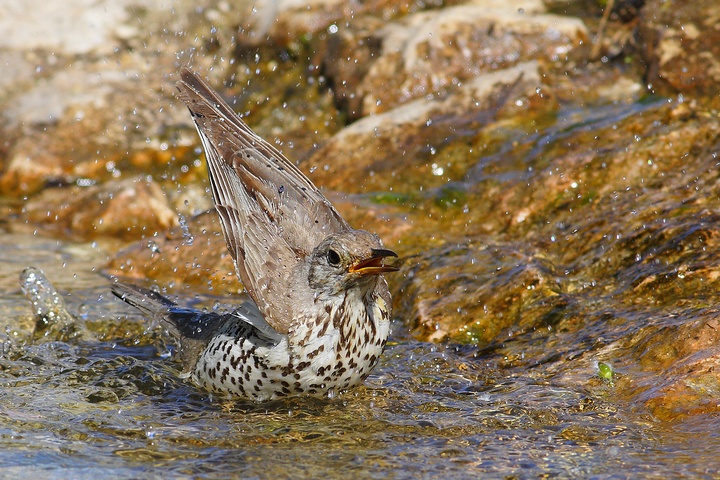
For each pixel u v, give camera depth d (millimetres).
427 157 15141
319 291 8602
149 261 14219
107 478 7504
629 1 17734
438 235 13438
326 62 18391
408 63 17031
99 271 14336
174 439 8312
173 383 9742
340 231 8930
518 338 10500
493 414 8648
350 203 14258
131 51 20828
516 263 11867
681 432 7887
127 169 18484
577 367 9445
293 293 8688
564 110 15477
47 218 17172
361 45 17875
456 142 15227
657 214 12086
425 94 16828
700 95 14961
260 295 8734
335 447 8094
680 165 13320
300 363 8617
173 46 20750
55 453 8000
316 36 19188
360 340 8727
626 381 8938
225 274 13664
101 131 18875
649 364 9133
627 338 9734
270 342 8688
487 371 9859
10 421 8703
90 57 20594
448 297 11523
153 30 20984
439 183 14719
